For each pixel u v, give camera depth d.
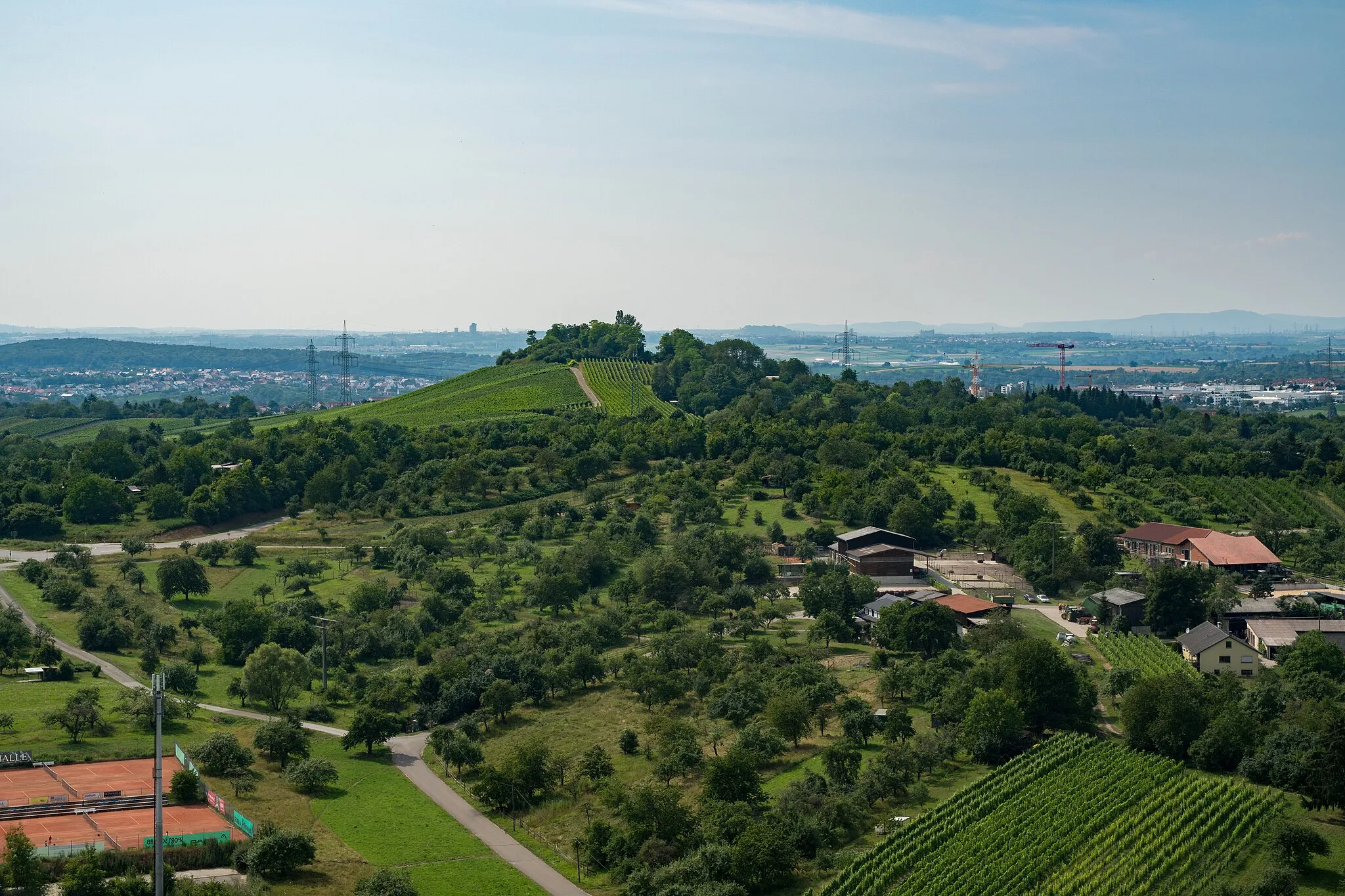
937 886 115.44
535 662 196.38
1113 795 137.25
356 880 121.19
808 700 164.75
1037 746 152.25
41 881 111.00
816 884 120.06
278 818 137.50
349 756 166.12
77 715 161.75
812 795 135.25
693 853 124.56
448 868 127.38
